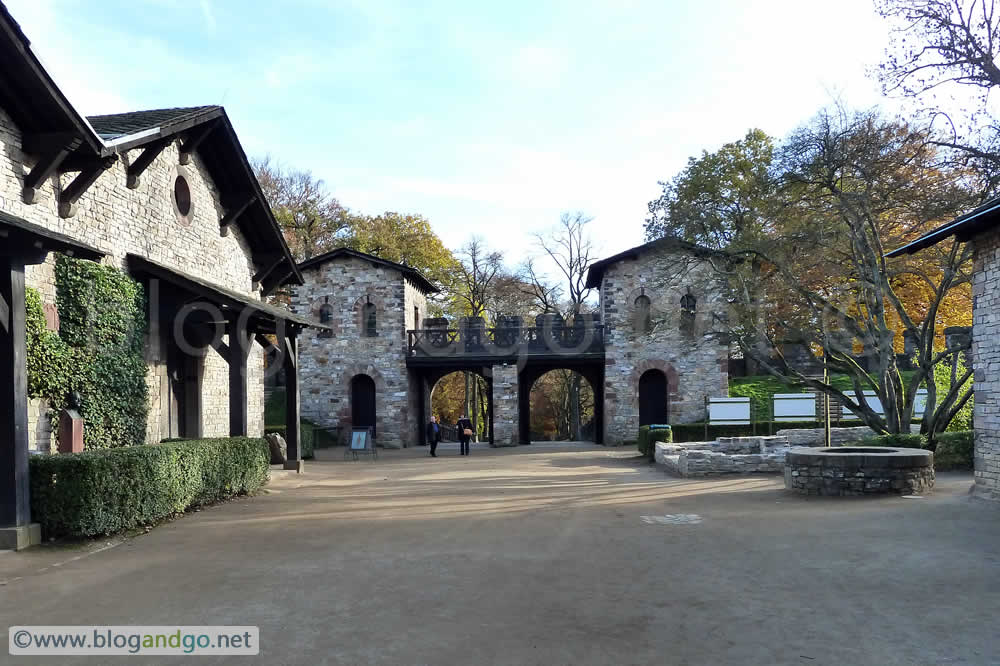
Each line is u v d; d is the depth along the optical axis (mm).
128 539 8375
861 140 15820
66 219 10711
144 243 13062
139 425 12266
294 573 6676
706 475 15398
